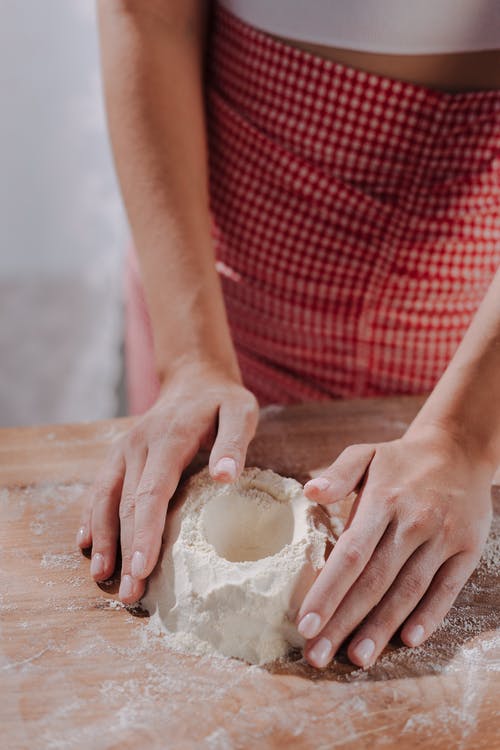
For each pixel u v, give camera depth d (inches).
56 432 37.6
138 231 37.3
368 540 27.3
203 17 40.6
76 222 87.1
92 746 23.9
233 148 40.2
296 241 40.0
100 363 90.0
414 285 39.7
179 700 25.4
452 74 36.2
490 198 38.3
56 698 25.4
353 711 25.2
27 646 27.1
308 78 37.1
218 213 42.0
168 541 29.0
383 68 36.4
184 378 34.2
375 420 38.2
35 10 76.1
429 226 38.6
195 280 36.0
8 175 83.5
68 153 83.8
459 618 28.6
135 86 37.9
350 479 29.6
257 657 26.8
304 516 30.0
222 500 30.6
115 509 30.8
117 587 29.5
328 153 38.2
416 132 37.0
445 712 25.2
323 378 43.2
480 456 30.6
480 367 31.2
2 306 88.7
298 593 27.1
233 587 26.8
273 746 24.0
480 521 29.2
